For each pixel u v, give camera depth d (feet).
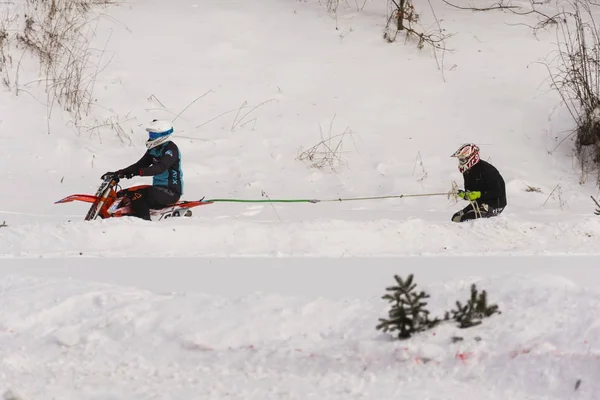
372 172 165.58
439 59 194.80
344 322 71.05
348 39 200.34
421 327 67.62
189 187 157.89
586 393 58.34
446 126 177.47
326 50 197.16
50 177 157.48
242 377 63.10
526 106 182.29
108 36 195.31
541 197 160.25
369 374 62.85
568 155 172.14
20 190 149.69
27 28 190.08
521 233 115.75
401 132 175.83
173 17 204.64
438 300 73.87
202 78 187.11
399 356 64.95
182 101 181.06
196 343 68.49
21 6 196.13
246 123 176.76
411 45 199.31
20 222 129.70
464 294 74.59
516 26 205.77
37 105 175.63
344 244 110.22
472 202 132.26
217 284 84.53
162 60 191.11
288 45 198.49
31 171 158.81
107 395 59.52
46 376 64.13
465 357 64.23
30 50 187.42
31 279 81.87
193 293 76.74
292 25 205.05
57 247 105.29
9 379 63.26
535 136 176.24
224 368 65.16
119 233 108.06
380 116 179.42
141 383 62.34
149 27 200.23
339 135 174.29
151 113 177.58
